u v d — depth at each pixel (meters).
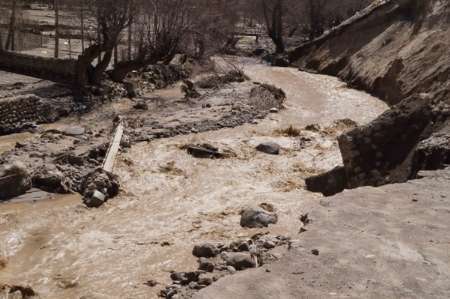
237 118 23.05
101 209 13.78
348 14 49.50
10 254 11.35
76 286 10.08
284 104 27.17
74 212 13.45
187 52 31.78
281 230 12.40
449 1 29.80
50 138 18.45
